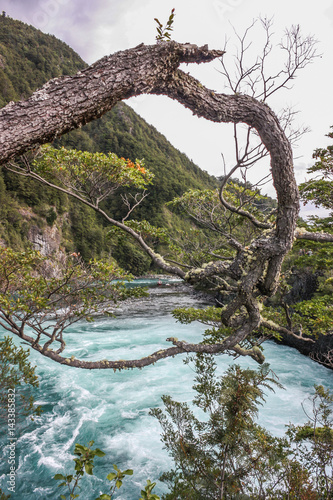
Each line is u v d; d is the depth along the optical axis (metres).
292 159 1.74
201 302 26.25
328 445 2.78
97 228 67.56
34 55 112.75
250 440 2.27
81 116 1.15
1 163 1.05
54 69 115.19
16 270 3.48
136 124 145.25
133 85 1.21
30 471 5.92
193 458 2.50
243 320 2.57
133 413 8.14
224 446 2.44
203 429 2.73
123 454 6.55
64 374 10.46
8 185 59.47
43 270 3.53
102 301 3.59
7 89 78.50
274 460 2.39
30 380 4.05
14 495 5.33
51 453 6.45
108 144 109.06
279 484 2.53
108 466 6.19
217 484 2.42
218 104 1.55
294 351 13.27
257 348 3.40
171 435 2.75
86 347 13.38
